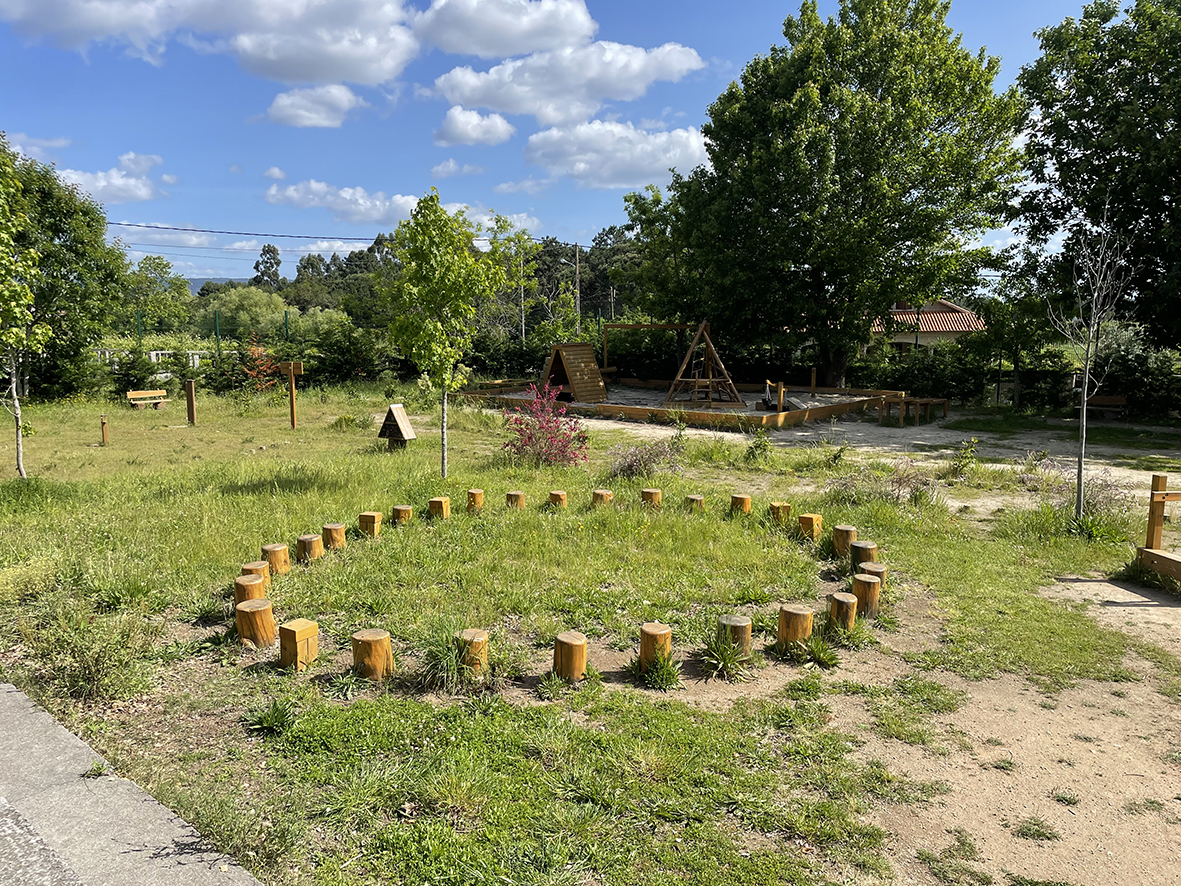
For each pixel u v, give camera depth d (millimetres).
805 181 22406
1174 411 20656
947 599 6336
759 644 5398
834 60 23641
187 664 4844
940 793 3584
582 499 9609
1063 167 19375
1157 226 17844
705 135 26062
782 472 12430
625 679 4758
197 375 25828
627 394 28031
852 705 4488
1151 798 3576
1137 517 8859
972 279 23547
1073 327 8977
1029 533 8250
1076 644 5414
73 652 4523
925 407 21562
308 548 6875
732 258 24391
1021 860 3100
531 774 3580
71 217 22719
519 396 24188
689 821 3285
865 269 22844
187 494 9430
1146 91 17938
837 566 7047
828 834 3213
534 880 2838
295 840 3074
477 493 8820
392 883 2850
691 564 7039
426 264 10164
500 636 5188
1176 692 4719
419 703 4301
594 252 72625
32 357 21453
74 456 13234
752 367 29984
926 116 22297
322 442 15367
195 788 3430
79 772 3490
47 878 2719
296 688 4477
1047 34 19719
